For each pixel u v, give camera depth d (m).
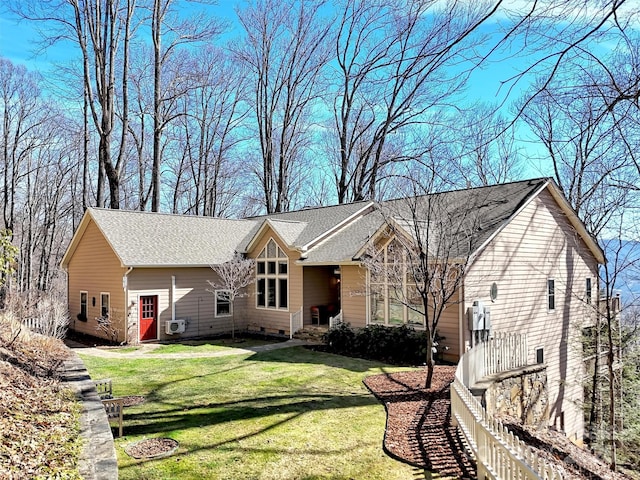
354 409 9.74
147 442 7.84
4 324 12.24
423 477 6.64
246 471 6.77
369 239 16.67
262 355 16.16
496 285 15.30
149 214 22.75
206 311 21.39
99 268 21.09
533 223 17.03
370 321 17.27
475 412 7.31
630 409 15.20
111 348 18.02
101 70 24.80
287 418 9.16
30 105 34.97
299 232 22.14
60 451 5.65
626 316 15.69
